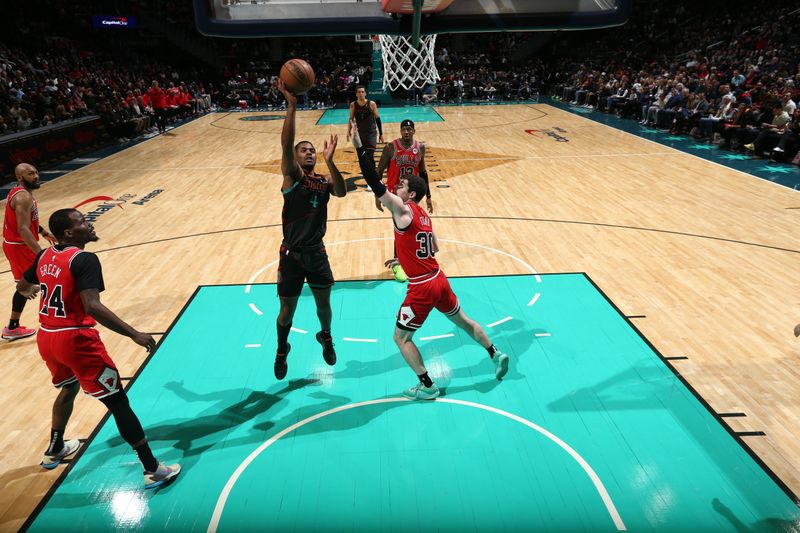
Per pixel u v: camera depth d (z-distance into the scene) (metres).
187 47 26.75
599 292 5.82
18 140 11.84
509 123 18.02
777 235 7.36
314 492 3.33
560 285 6.00
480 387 4.30
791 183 9.84
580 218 8.22
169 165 12.66
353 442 3.74
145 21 25.92
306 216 3.79
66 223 3.24
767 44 19.52
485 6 2.32
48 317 3.21
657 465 3.47
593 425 3.85
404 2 2.19
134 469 3.55
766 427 3.79
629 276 6.21
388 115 20.62
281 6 2.34
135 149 14.91
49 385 4.48
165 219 8.61
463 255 6.91
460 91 25.05
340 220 8.39
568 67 26.94
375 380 4.43
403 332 4.07
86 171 12.22
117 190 10.45
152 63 25.56
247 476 3.46
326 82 24.64
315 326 5.27
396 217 3.91
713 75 16.14
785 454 3.54
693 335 4.97
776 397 4.10
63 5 24.80
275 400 4.20
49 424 4.01
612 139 14.68
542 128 16.88
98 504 3.27
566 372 4.46
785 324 5.13
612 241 7.27
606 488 3.30
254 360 4.74
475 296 5.79
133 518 3.17
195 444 3.75
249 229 8.06
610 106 19.78
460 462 3.54
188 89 23.17
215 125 19.22
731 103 13.32
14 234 5.01
